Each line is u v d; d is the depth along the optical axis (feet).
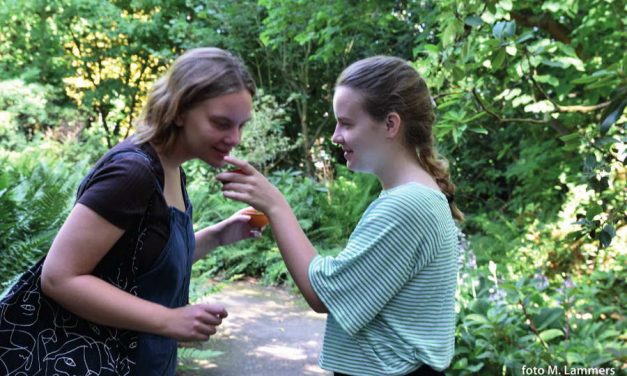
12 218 10.23
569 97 18.61
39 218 10.44
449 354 4.33
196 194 21.66
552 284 12.33
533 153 22.40
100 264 4.01
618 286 11.51
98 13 32.58
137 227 4.01
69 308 3.87
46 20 33.65
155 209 4.09
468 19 8.48
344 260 4.10
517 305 9.85
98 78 37.11
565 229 15.46
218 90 4.06
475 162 27.25
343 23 22.79
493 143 27.02
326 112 31.96
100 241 3.83
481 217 23.02
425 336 4.17
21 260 9.57
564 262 14.80
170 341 4.51
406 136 4.44
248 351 12.57
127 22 33.01
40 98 30.50
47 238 9.93
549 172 21.90
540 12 17.92
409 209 4.08
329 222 22.22
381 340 4.16
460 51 9.12
